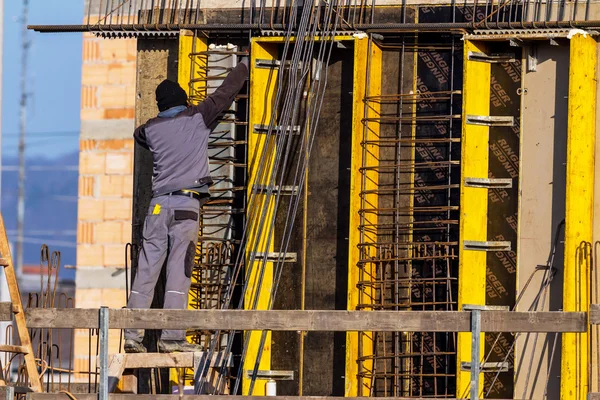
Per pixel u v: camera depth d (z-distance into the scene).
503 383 34.66
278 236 36.47
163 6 37.66
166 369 37.03
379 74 36.00
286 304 36.34
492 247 34.84
